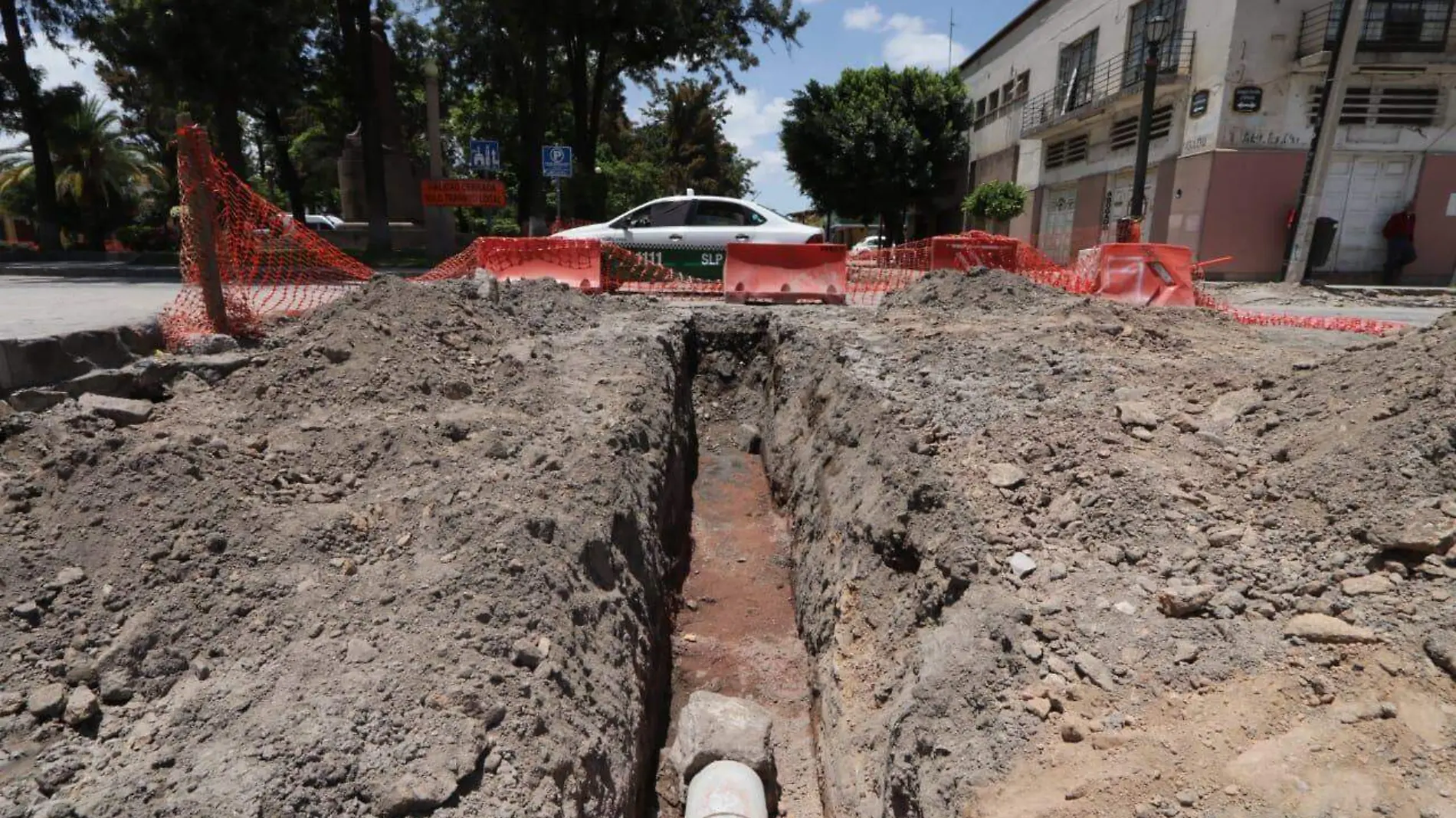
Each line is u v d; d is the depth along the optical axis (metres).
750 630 5.61
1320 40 15.91
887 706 3.71
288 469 4.17
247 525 3.60
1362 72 16.12
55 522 3.37
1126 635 3.06
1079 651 3.04
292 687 2.81
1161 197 18.91
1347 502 3.34
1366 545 3.12
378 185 18.33
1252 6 16.09
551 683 3.16
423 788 2.50
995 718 2.90
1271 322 8.37
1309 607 2.98
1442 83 16.17
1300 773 2.34
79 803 2.32
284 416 4.74
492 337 6.47
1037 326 6.77
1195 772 2.44
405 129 30.69
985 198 26.78
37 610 2.98
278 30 15.60
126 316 5.71
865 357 6.59
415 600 3.30
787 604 5.89
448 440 4.72
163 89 16.19
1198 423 4.49
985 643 3.20
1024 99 27.20
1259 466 3.90
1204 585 3.17
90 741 2.60
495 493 4.14
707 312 9.08
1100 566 3.48
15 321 5.26
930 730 3.04
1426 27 15.76
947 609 3.62
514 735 2.82
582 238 11.89
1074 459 4.25
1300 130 16.64
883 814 3.22
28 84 19.34
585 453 4.78
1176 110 18.25
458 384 5.42
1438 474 3.22
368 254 17.81
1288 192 16.80
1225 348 6.06
